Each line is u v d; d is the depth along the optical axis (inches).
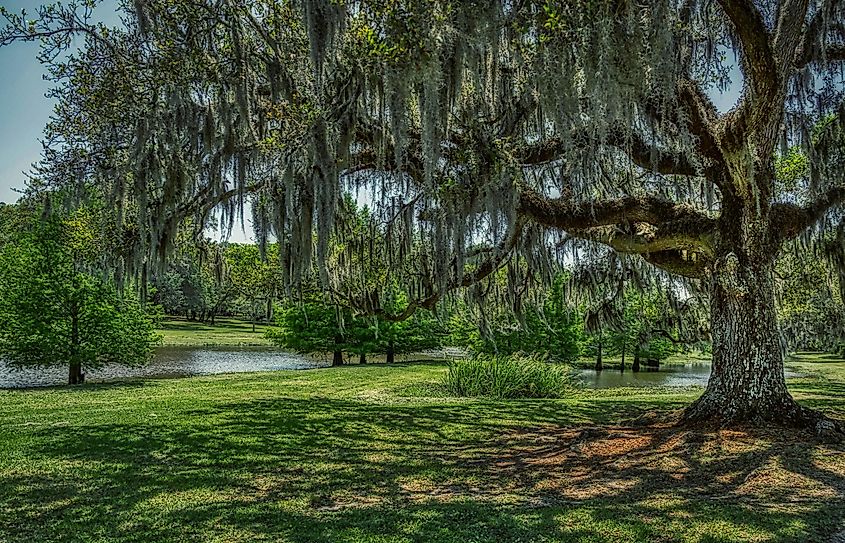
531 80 234.4
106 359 607.5
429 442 274.4
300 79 276.7
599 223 278.4
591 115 214.8
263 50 293.7
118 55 292.2
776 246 277.0
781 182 413.4
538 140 301.4
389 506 171.5
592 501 171.5
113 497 181.9
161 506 172.7
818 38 279.1
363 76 246.7
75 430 296.7
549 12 194.2
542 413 364.8
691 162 244.7
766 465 197.5
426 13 202.4
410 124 286.2
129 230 338.6
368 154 313.6
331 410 374.3
